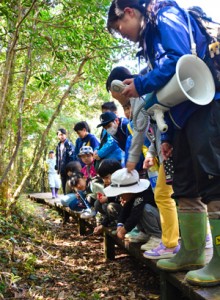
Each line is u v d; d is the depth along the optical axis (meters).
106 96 8.49
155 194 2.48
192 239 2.10
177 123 1.89
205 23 1.90
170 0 1.91
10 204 4.85
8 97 4.77
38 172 11.90
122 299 2.71
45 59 5.89
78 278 3.13
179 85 1.75
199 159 1.81
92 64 5.50
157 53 1.87
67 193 5.88
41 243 4.21
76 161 5.57
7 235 3.89
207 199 1.82
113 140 3.92
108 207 3.50
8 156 6.40
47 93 7.33
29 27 4.25
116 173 2.95
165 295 2.25
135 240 2.92
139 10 1.96
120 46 4.87
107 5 4.11
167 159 2.18
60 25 4.50
